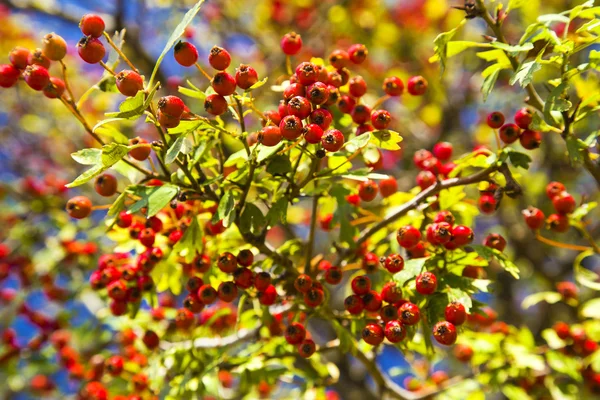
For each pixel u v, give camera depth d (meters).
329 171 0.58
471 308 0.59
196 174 0.59
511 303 1.19
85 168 1.28
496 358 0.71
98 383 0.72
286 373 0.67
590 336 0.70
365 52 0.62
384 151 1.25
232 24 1.31
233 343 0.67
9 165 1.42
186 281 0.64
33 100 1.33
